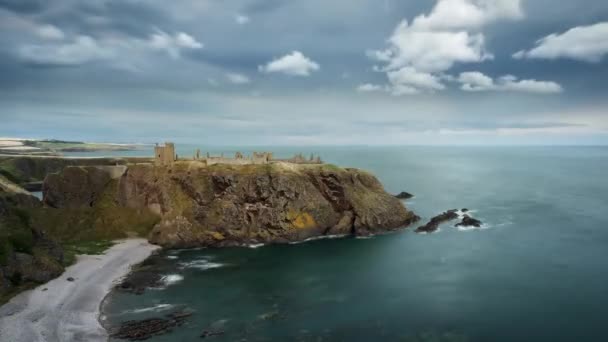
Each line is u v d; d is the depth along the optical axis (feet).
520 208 540.52
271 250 362.12
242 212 399.24
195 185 411.34
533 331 213.25
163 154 452.76
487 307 241.55
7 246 263.70
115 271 302.45
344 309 241.76
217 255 348.79
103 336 204.54
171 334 209.05
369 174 479.00
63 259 305.94
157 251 359.25
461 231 418.10
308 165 456.86
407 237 399.44
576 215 492.54
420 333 213.05
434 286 275.59
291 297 259.80
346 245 375.45
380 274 300.20
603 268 303.48
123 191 433.48
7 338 196.24
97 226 399.03
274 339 205.77
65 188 429.38
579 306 240.53
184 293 264.93
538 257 332.19
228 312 236.63
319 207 412.98
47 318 219.82
